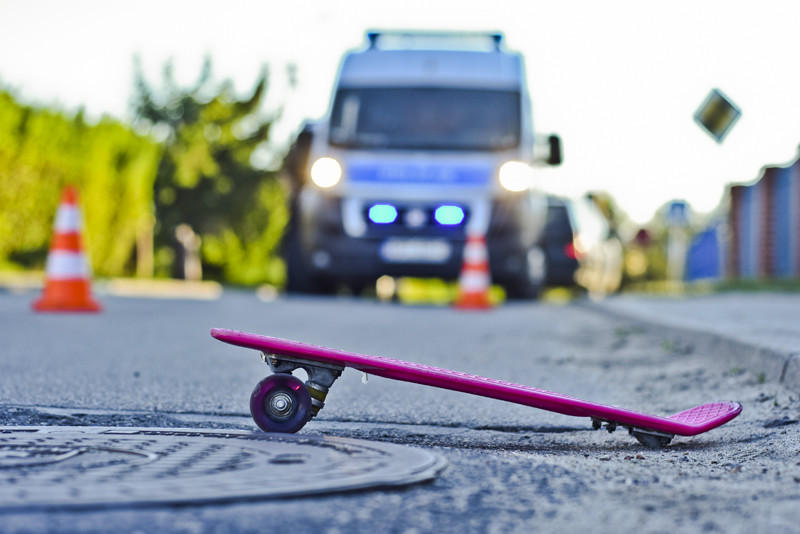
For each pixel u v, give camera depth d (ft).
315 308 38.04
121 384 16.11
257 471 8.66
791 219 57.16
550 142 44.19
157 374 17.57
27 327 26.25
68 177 64.28
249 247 102.63
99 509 7.45
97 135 66.74
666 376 18.30
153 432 10.57
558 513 7.98
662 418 11.68
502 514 7.91
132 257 84.23
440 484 8.79
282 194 102.17
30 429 10.73
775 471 9.93
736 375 17.39
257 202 100.63
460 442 12.11
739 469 10.07
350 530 7.33
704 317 27.81
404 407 14.43
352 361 10.89
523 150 40.70
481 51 43.09
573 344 24.67
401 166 40.34
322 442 10.07
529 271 44.21
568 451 11.57
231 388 16.14
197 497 7.72
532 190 41.04
